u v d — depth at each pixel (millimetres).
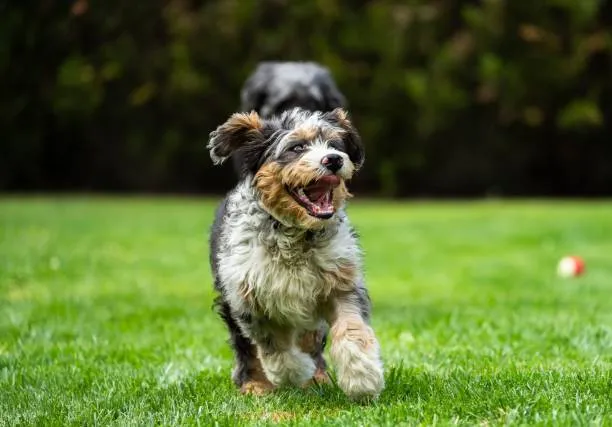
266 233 5363
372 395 5191
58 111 30672
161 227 19297
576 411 4648
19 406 5422
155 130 31281
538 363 6301
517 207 25203
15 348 7344
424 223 20344
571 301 9930
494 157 31125
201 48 29844
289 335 5723
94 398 5508
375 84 29938
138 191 32562
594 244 16422
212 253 6062
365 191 31312
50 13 29531
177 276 12742
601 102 30375
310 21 29641
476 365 6238
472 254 15414
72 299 10094
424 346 7203
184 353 7117
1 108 30797
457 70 29922
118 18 29859
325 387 5691
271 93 10742
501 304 9711
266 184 5414
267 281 5359
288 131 5613
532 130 30688
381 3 30203
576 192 31578
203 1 30859
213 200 29141
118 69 30125
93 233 18031
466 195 31547
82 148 32469
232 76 30000
